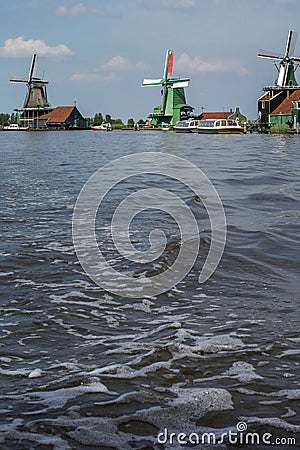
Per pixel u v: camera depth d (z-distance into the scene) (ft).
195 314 21.33
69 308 21.80
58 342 18.81
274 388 15.60
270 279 25.53
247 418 14.19
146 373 16.46
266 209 41.98
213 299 22.99
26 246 30.58
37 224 36.65
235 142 170.50
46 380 16.11
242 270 26.78
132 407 14.66
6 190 54.65
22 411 14.47
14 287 24.07
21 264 27.27
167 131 313.53
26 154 122.21
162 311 21.70
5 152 131.34
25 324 20.26
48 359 17.53
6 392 15.43
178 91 324.80
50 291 23.68
